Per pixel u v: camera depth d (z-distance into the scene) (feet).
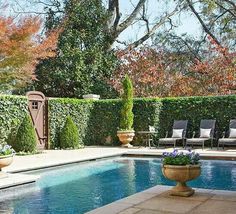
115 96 66.03
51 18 68.18
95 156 37.35
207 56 78.69
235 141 41.34
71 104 50.88
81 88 63.93
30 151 41.27
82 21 67.26
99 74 66.23
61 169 32.55
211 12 76.13
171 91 66.64
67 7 67.72
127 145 49.44
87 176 28.73
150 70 65.62
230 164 33.65
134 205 16.61
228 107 46.19
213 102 47.09
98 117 53.88
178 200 17.38
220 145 45.80
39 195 21.74
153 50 71.20
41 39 51.49
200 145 46.39
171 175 18.30
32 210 18.26
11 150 25.40
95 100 54.19
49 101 48.52
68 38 64.90
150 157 40.29
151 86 65.87
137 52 68.18
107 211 15.67
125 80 50.42
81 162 35.78
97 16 68.59
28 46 47.09
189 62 78.84
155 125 50.06
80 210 18.20
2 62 46.52
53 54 50.90
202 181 25.81
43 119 48.06
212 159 36.37
